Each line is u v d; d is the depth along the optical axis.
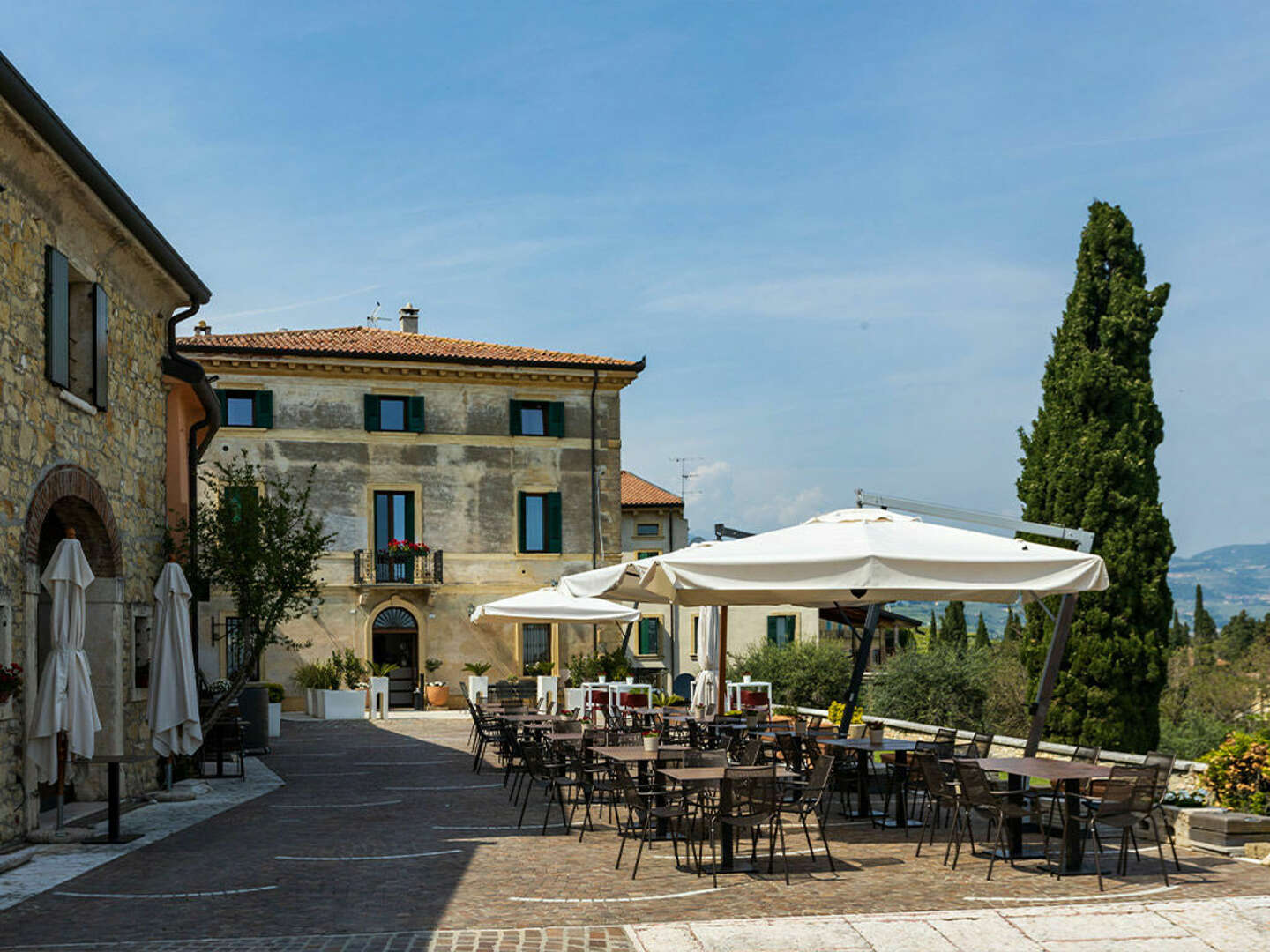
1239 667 24.77
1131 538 16.34
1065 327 17.31
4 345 10.59
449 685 32.53
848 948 6.92
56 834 10.84
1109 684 16.28
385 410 32.72
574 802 13.04
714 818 9.30
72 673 11.17
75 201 12.06
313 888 8.76
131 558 14.16
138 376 14.69
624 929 7.39
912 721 21.97
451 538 32.81
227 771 17.09
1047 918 7.57
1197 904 7.89
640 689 24.97
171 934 7.39
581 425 34.00
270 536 16.58
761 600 14.35
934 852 10.01
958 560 9.95
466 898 8.34
